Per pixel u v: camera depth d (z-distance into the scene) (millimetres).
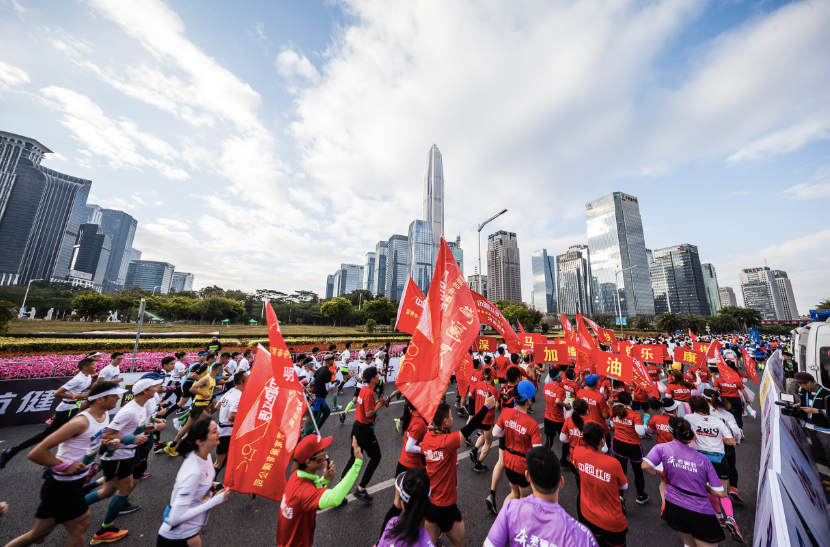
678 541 4180
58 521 3154
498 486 5492
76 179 149625
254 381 3695
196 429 2977
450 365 3369
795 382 5852
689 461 3416
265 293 95375
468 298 3762
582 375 9203
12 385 7457
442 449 3498
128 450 4020
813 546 2648
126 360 11789
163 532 2709
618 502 3150
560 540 2111
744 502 5082
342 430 7922
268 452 3428
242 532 4137
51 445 3148
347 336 27125
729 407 5293
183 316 65062
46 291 72812
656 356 9781
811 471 4090
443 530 3416
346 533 4160
